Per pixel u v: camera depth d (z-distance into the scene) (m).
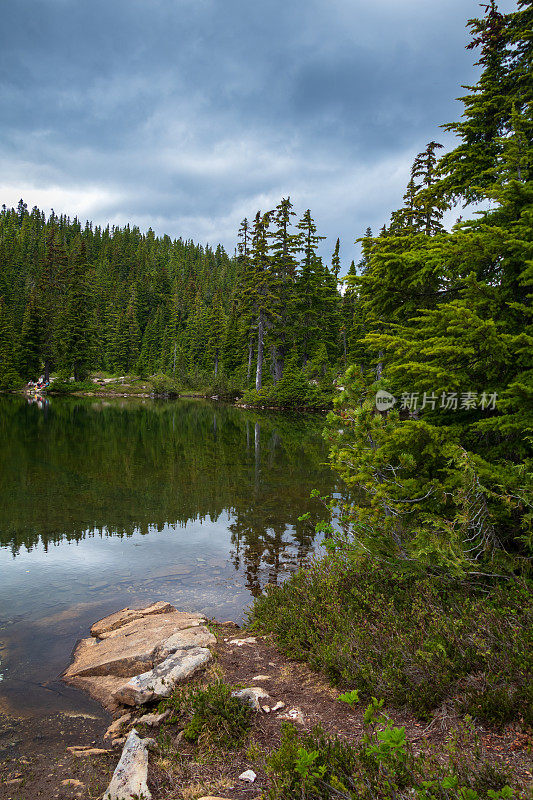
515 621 4.14
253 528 11.56
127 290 105.62
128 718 4.55
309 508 13.29
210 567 9.17
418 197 9.86
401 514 6.10
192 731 4.00
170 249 161.38
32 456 20.98
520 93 8.59
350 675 4.38
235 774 3.47
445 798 2.45
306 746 3.18
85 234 140.50
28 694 5.12
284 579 8.61
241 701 4.32
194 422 38.88
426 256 6.46
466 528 5.19
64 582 8.39
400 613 5.18
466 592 5.20
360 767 2.87
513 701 3.34
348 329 59.62
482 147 8.83
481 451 6.30
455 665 3.94
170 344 96.88
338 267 67.00
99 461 20.12
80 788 3.61
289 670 5.21
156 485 15.89
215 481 16.61
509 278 6.25
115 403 60.66
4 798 3.49
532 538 5.01
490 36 9.17
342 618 5.52
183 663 5.12
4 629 6.68
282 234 55.53
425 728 3.51
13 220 141.25
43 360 74.50
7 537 10.70
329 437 6.69
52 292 85.94
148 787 3.42
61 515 12.45
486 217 6.85
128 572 8.88
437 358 6.19
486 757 2.86
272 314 55.59
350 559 6.46
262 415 46.38
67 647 6.24
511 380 5.92
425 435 5.93
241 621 7.14
